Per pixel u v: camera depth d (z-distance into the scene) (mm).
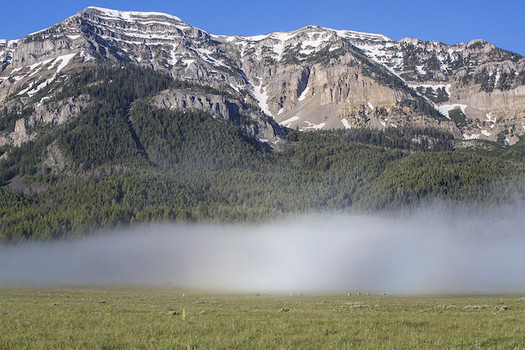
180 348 31938
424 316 49344
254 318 46344
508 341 34375
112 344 33594
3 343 33688
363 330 38562
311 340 34406
